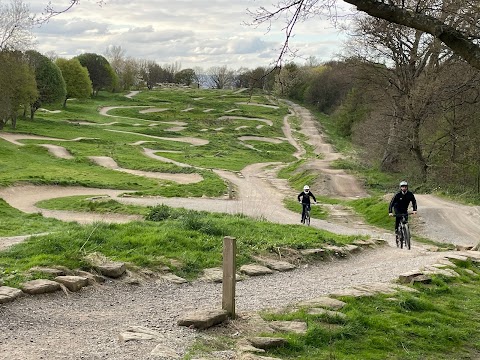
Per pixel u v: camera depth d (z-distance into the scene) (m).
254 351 5.66
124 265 9.38
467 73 19.02
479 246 16.97
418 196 30.97
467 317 8.05
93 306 7.50
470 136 31.69
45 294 7.77
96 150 57.97
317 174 44.47
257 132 97.56
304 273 11.14
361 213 29.31
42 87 79.38
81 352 5.31
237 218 17.98
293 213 29.97
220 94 147.25
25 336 5.84
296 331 6.54
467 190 31.56
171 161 56.56
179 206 29.17
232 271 6.90
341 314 7.22
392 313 7.71
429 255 14.41
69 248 10.29
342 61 38.69
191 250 11.41
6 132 64.56
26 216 22.16
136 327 6.22
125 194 34.06
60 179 36.91
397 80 36.97
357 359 5.89
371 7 5.58
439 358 6.37
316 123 111.19
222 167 57.41
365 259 13.55
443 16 6.44
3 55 58.09
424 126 33.16
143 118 105.50
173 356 5.26
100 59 129.75
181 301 8.05
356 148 59.94
